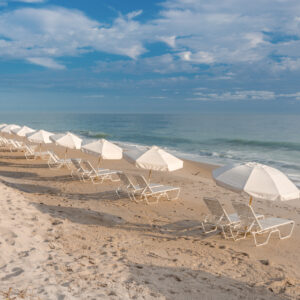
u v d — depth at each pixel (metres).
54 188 9.59
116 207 7.74
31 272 3.35
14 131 18.17
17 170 12.37
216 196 9.80
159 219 7.02
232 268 4.54
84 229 5.62
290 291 3.88
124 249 4.84
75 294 2.93
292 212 8.55
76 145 12.60
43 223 5.39
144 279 3.67
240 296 3.59
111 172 10.96
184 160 18.64
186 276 4.01
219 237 6.09
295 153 23.34
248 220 5.90
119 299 2.99
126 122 85.69
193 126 63.88
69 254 4.21
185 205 8.36
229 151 24.70
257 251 5.46
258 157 21.14
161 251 4.99
